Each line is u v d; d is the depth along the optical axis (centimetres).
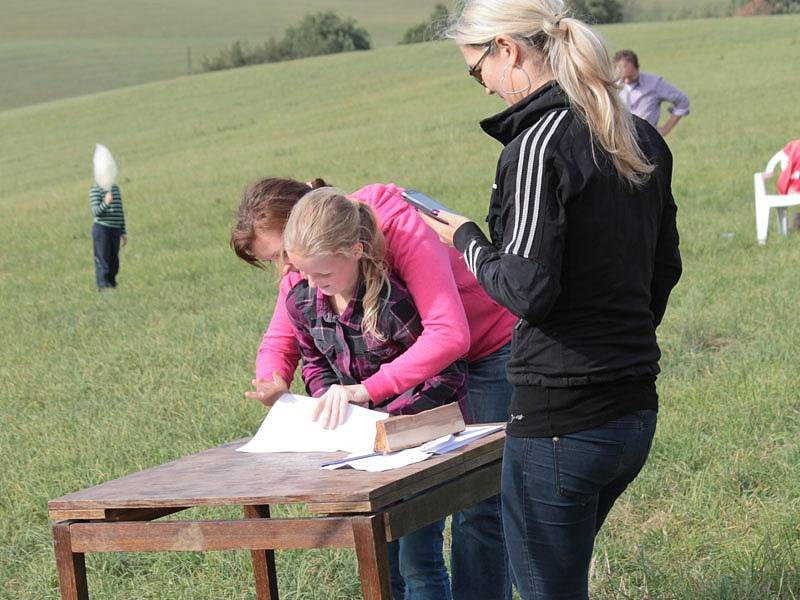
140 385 814
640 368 271
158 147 3391
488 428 320
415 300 329
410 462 290
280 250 331
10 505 570
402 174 2048
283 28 10300
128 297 1272
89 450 636
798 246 1060
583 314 266
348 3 11969
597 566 425
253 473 300
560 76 266
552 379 269
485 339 368
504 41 276
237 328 974
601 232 263
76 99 5319
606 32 4781
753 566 390
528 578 286
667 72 3322
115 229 1370
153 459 603
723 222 1234
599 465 270
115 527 290
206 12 11138
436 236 337
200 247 1639
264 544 276
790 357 655
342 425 316
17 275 1612
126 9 11031
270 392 338
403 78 4262
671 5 11012
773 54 3488
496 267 265
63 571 296
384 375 323
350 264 318
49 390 838
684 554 427
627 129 267
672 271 300
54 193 2691
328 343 343
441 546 367
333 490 268
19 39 9444
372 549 265
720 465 498
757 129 2059
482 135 2508
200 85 4975
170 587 453
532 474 276
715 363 675
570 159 261
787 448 512
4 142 4197
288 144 2895
